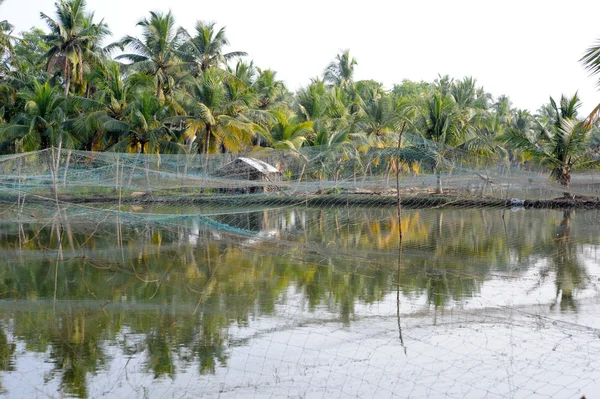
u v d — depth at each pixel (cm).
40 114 3272
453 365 670
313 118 3603
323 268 1248
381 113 3481
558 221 2286
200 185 2630
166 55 3559
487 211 2759
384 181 2836
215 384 626
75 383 633
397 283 1094
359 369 659
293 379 632
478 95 4500
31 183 2453
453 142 3247
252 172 2745
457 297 980
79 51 3584
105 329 812
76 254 1446
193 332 801
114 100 3362
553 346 725
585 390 600
